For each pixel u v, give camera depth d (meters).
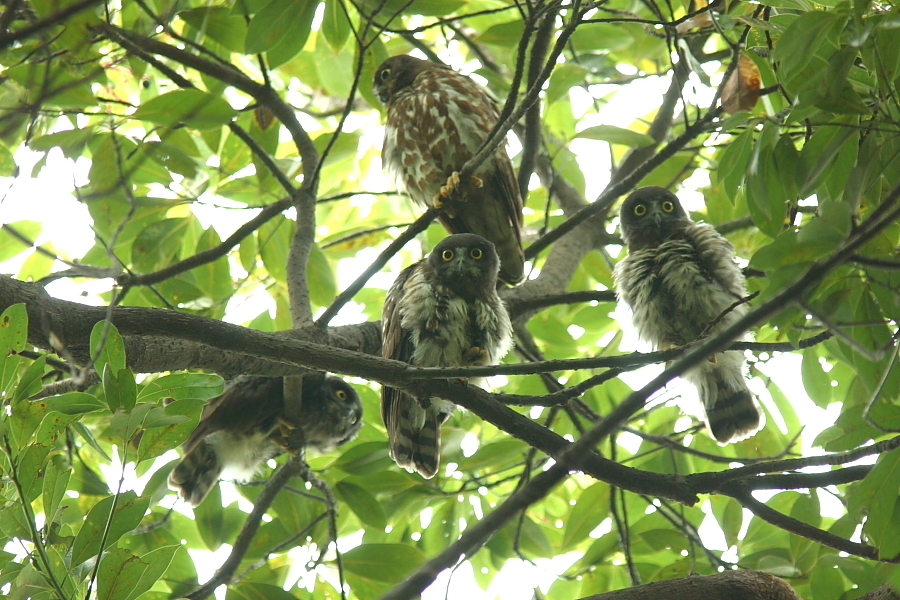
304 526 11.46
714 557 10.02
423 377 7.37
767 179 7.12
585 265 14.70
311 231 10.93
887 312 6.39
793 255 5.03
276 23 9.02
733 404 10.86
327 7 10.52
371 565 10.64
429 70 13.59
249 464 12.14
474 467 11.05
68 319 6.94
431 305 10.56
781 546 10.55
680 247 11.08
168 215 12.73
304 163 11.35
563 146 12.41
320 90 15.02
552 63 8.15
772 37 7.95
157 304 11.43
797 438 11.03
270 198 11.92
